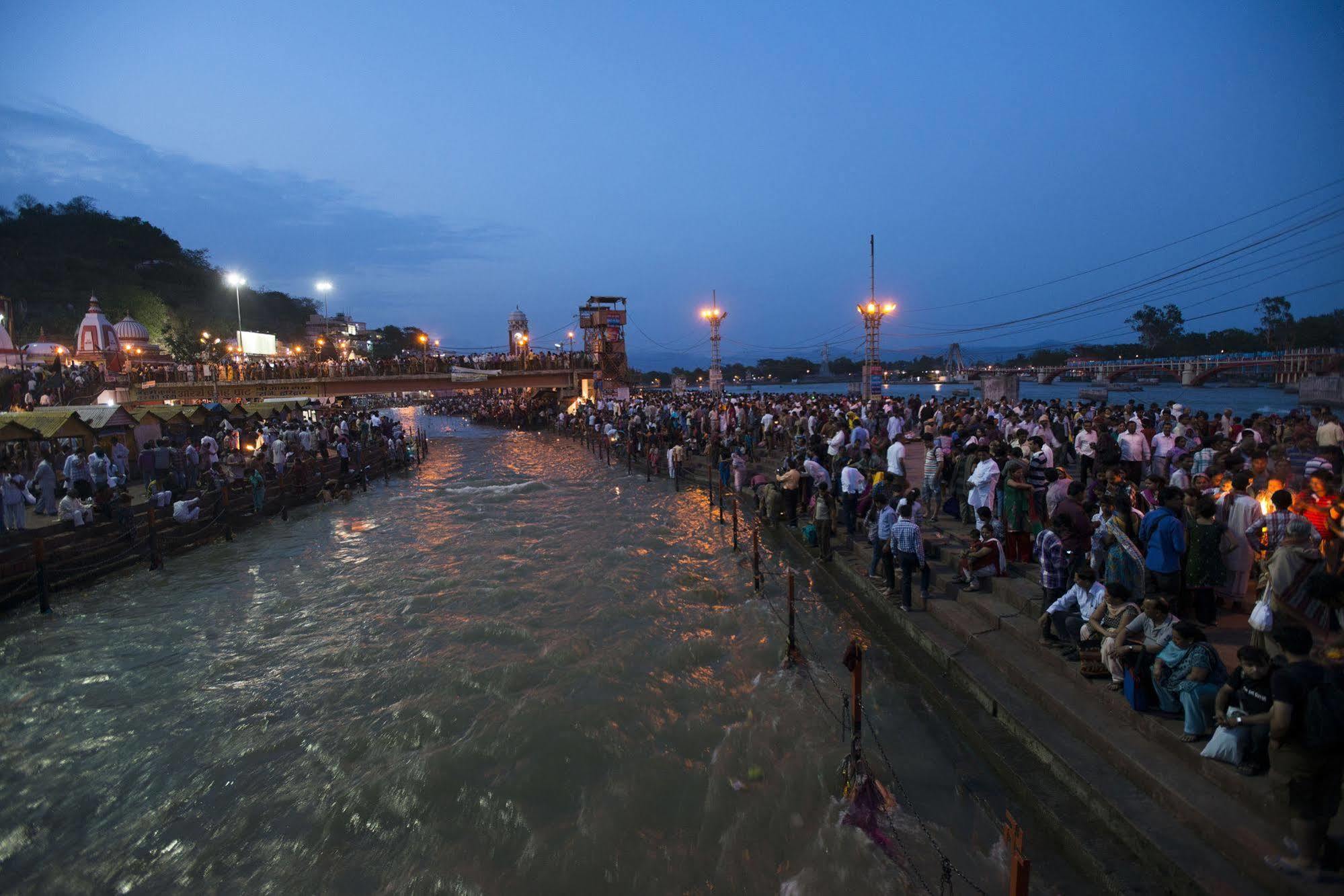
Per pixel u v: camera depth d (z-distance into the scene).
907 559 10.99
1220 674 6.14
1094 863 5.67
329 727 9.48
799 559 16.31
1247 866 4.98
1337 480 8.39
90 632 13.09
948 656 9.32
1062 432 19.19
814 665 10.52
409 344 144.88
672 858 6.75
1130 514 8.29
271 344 67.06
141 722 9.78
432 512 24.20
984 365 102.44
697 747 8.59
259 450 26.11
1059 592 8.62
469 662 11.31
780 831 6.98
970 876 6.01
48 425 20.75
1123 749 6.41
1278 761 4.81
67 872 6.93
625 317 55.44
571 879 6.55
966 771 7.56
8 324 51.41
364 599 14.73
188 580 16.39
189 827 7.55
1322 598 5.71
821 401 30.88
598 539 19.19
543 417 57.56
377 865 6.88
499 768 8.31
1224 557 8.38
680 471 27.94
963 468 14.23
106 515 17.14
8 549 14.27
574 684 10.31
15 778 8.53
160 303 77.81
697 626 12.43
